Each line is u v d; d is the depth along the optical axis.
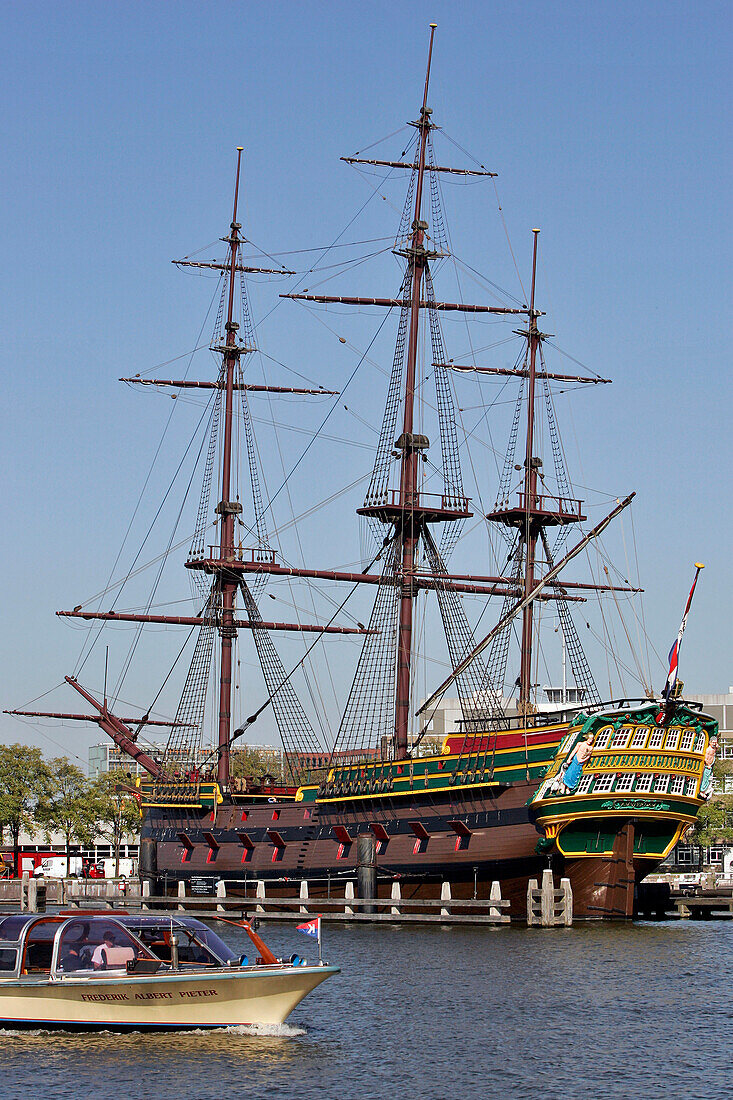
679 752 86.38
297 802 107.06
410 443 113.19
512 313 119.88
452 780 95.12
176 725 126.56
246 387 129.75
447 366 117.38
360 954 75.44
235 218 131.25
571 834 88.94
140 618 126.38
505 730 94.62
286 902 95.12
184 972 50.16
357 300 115.56
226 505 126.44
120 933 51.88
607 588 123.62
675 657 85.44
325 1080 45.53
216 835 112.56
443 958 73.19
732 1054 49.59
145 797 124.12
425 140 116.69
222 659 124.56
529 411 120.31
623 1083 45.69
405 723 110.31
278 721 126.12
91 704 130.25
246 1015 51.22
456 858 94.25
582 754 86.25
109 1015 50.62
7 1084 44.47
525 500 119.06
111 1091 43.88
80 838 159.75
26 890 108.31
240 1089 44.31
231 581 125.25
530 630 116.69
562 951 76.06
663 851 90.81
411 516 111.19
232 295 130.38
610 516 96.50
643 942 80.12
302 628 128.12
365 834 98.62
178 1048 48.91
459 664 105.88
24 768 156.50
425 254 115.44
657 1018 55.91
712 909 105.81
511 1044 51.00
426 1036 52.16
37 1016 50.88
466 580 121.44
